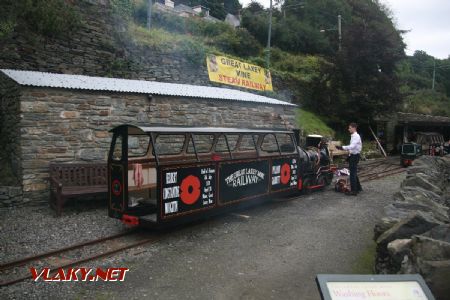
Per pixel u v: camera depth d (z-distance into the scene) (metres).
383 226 4.96
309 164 11.00
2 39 11.18
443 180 10.30
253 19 33.16
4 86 9.77
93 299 4.51
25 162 8.59
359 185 11.46
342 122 24.94
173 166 6.67
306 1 40.66
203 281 5.02
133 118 10.24
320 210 9.06
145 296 4.59
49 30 12.18
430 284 3.40
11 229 7.09
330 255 5.99
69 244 6.42
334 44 31.14
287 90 23.48
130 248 6.29
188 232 7.23
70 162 9.18
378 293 2.64
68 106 9.12
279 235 7.05
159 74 15.81
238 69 19.52
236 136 8.89
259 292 4.70
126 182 7.00
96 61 13.71
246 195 8.40
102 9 14.02
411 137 28.16
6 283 4.82
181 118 11.38
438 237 4.21
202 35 27.06
